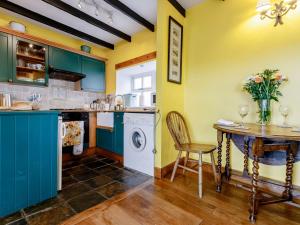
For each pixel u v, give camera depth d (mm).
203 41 2301
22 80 2609
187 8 2449
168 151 2203
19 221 1250
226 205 1486
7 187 1306
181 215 1344
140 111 2299
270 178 1774
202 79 2320
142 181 1979
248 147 1877
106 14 2553
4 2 2201
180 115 2273
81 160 2766
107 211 1388
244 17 1940
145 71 3531
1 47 2369
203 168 2297
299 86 1600
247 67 1920
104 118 2977
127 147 2465
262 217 1333
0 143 1257
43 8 2420
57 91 3240
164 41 2090
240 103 1985
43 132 1505
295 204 1509
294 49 1622
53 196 1596
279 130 1343
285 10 1647
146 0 2256
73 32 3016
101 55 3846
